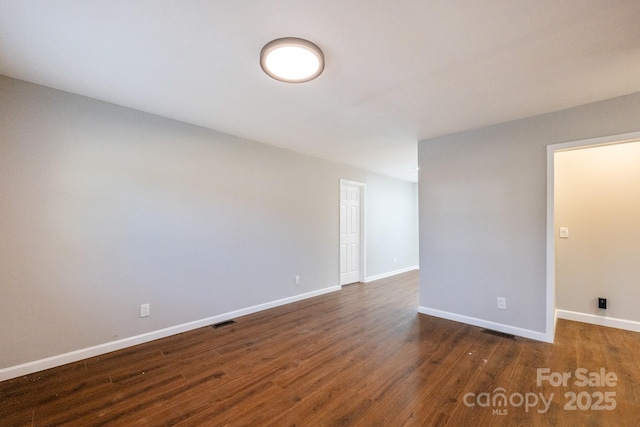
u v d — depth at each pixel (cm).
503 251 294
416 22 148
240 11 141
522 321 282
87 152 239
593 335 281
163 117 284
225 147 333
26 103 212
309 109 264
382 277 603
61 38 163
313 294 443
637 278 293
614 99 238
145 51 176
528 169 280
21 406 173
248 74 203
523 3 135
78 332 232
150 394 186
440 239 340
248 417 165
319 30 155
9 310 204
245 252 352
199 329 302
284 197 402
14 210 207
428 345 261
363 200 554
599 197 314
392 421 161
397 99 242
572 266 328
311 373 213
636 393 186
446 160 337
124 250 257
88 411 170
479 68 193
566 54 176
